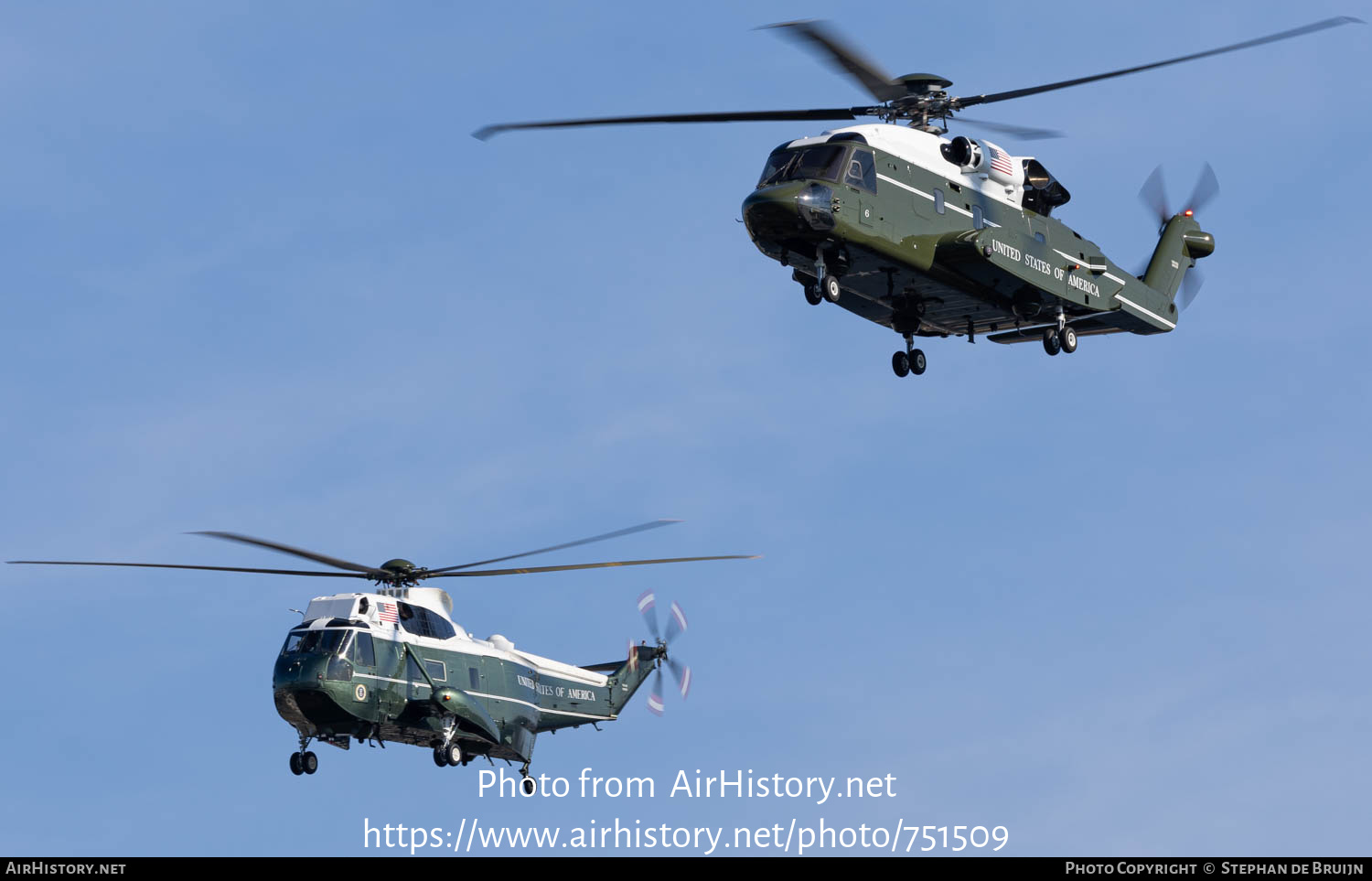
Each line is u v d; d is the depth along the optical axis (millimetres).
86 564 107375
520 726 119812
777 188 104750
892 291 114625
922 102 115188
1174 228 135500
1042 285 116938
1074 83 108875
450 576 113875
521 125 100625
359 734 109062
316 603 109688
